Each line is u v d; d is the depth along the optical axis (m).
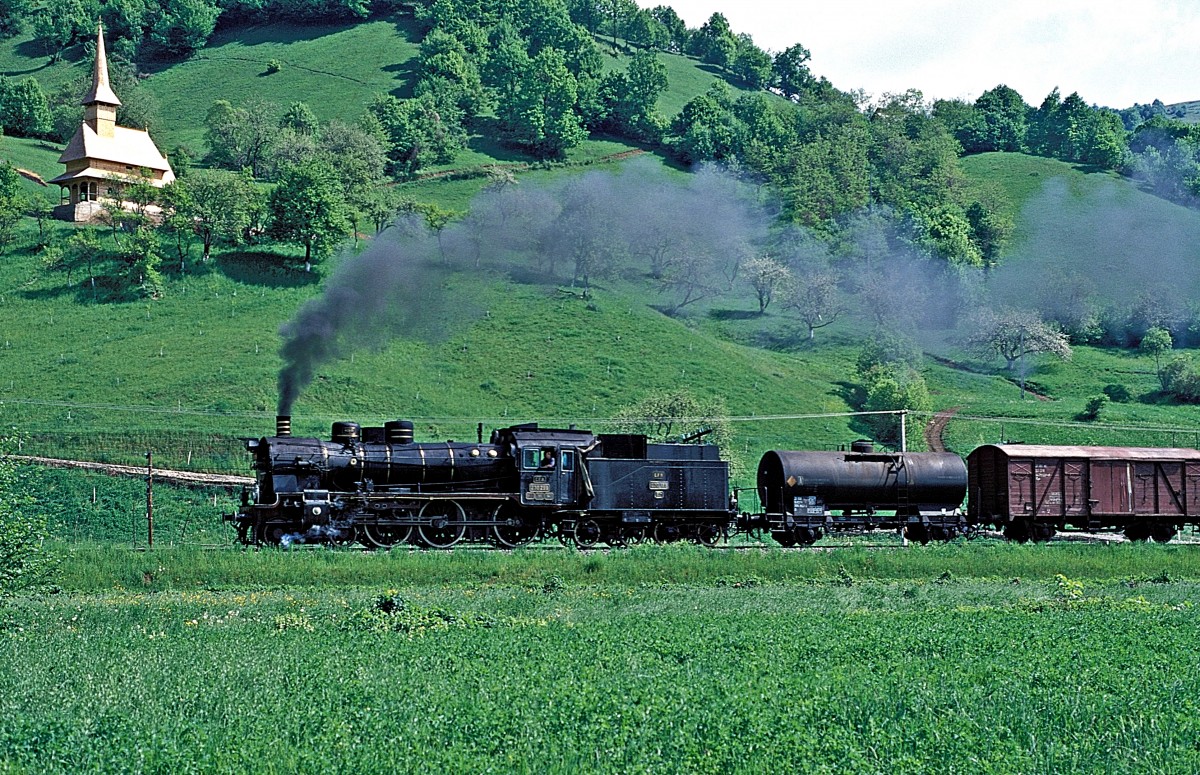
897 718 17.09
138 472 64.56
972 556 40.22
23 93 168.50
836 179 173.88
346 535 39.62
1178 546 43.66
